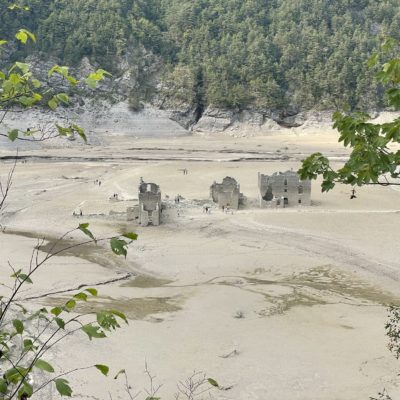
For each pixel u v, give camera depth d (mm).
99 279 53938
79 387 29438
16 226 79000
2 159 141000
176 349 35812
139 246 67562
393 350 34562
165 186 106562
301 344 36750
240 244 67375
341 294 49688
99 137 191250
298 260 60562
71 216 83625
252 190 100312
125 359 33844
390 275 54219
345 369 32656
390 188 102625
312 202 87875
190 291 50219
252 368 32938
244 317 42719
